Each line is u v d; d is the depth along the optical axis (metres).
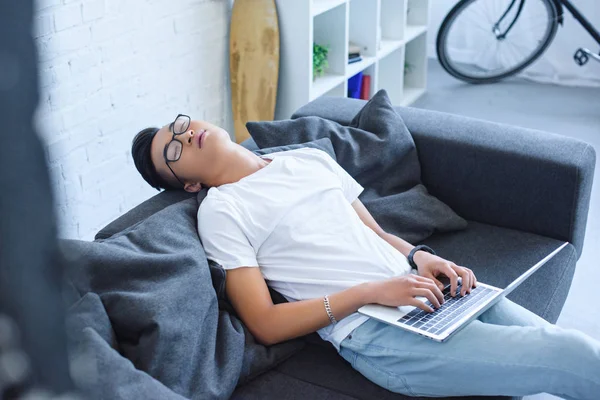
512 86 4.05
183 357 1.22
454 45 4.38
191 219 1.51
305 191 1.55
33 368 0.26
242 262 1.41
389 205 1.85
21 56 0.25
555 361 1.26
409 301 1.35
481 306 1.39
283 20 2.82
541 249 1.82
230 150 1.58
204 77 2.78
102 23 2.21
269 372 1.41
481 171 1.92
